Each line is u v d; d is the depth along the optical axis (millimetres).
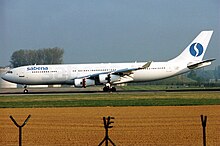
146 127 82250
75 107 130125
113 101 150875
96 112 113562
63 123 90062
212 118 96000
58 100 161625
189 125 84500
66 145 64812
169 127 82000
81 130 80188
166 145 64000
